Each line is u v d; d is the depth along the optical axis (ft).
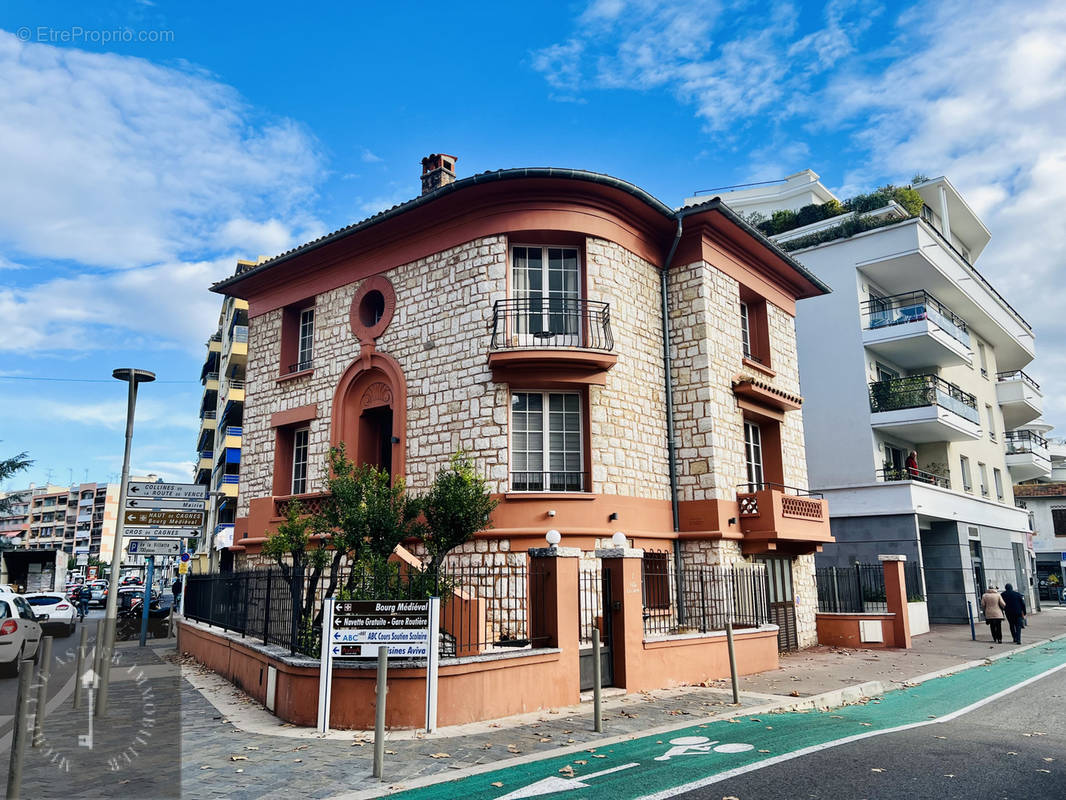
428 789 21.03
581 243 51.37
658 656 38.42
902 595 61.41
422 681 28.73
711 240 56.65
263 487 61.98
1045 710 33.78
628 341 51.96
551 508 46.65
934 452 93.56
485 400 48.60
